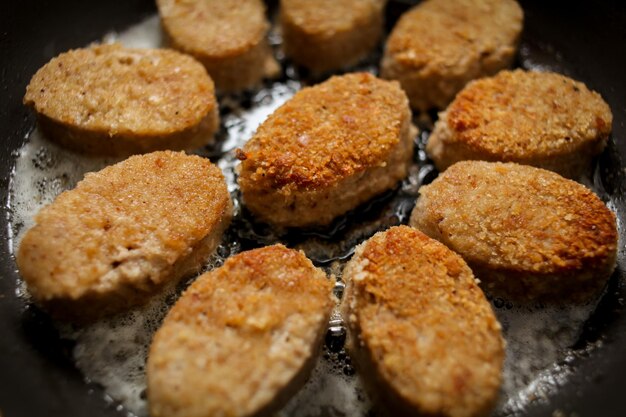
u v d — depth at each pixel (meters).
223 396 0.20
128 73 0.28
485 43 0.30
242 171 0.26
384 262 0.22
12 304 0.24
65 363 0.22
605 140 0.28
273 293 0.22
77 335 0.23
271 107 0.31
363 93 0.27
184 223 0.23
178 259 0.23
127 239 0.23
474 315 0.21
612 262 0.24
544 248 0.23
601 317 0.24
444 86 0.30
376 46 0.34
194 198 0.24
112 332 0.23
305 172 0.25
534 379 0.23
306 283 0.22
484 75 0.31
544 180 0.25
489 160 0.27
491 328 0.21
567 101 0.28
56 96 0.27
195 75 0.28
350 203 0.27
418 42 0.30
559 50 0.33
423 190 0.25
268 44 0.33
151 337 0.23
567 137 0.27
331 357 0.23
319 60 0.32
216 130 0.29
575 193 0.25
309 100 0.27
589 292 0.24
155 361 0.20
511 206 0.24
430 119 0.31
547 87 0.28
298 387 0.22
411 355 0.20
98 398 0.22
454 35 0.31
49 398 0.21
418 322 0.21
